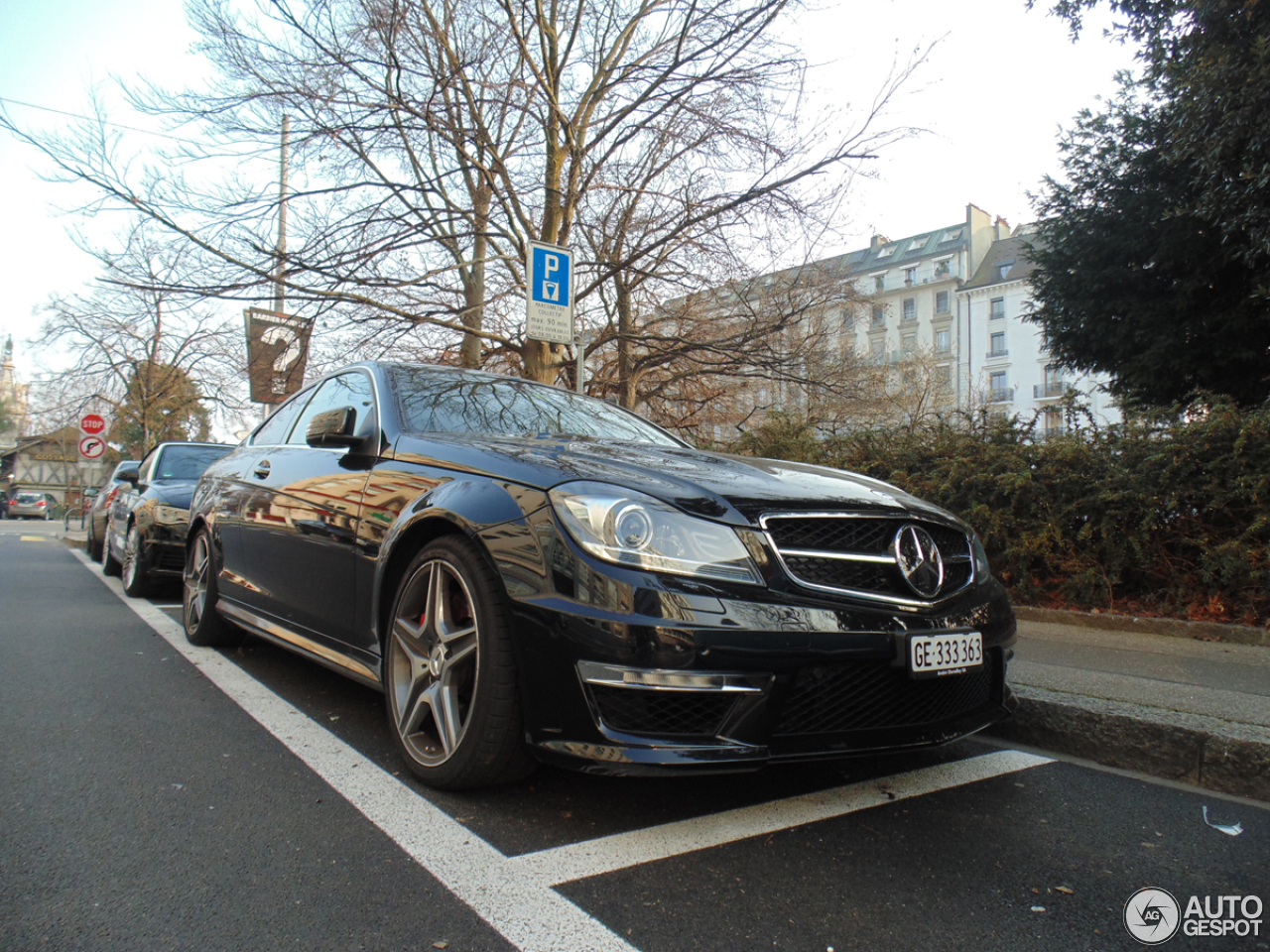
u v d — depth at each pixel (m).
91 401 25.95
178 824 2.10
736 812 2.28
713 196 9.34
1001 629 2.51
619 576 1.97
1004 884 1.90
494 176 9.76
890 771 2.72
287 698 3.39
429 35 8.91
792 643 2.01
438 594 2.39
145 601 6.37
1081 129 14.56
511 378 3.81
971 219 63.91
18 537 16.64
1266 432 4.75
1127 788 2.62
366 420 3.22
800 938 1.62
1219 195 11.12
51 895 1.71
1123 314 14.56
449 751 2.28
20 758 2.59
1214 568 4.77
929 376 33.03
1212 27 10.69
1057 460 5.54
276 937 1.57
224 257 8.47
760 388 12.42
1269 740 2.55
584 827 2.13
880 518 2.32
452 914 1.67
